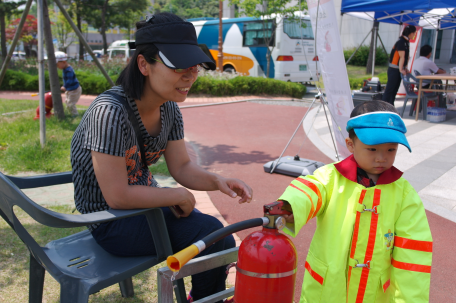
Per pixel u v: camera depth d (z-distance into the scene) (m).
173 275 1.48
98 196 1.82
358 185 1.74
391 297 1.69
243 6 17.11
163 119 1.95
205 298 1.67
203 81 14.84
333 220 1.74
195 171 2.10
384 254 1.70
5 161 5.19
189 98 14.34
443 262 3.04
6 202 1.56
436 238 3.43
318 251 1.75
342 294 1.69
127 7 31.30
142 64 1.69
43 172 4.90
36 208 1.39
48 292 2.47
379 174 1.79
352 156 1.80
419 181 4.86
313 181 1.73
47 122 7.36
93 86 15.58
